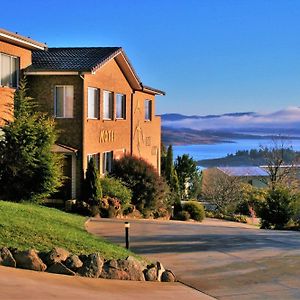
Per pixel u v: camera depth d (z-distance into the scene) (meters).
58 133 25.80
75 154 25.98
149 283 11.02
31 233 12.81
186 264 13.63
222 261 14.12
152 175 29.94
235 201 46.81
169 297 9.77
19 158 21.81
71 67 25.86
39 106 26.03
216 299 10.18
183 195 51.22
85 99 26.22
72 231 15.29
